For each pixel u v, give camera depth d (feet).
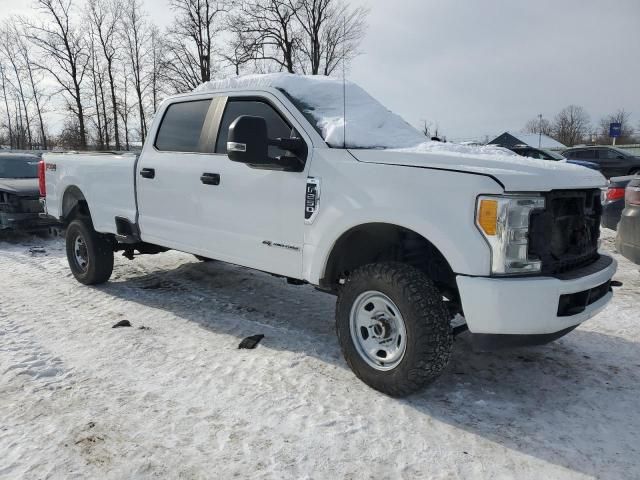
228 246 13.82
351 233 11.35
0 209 29.66
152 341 13.80
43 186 21.29
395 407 10.34
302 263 12.07
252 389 11.05
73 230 19.60
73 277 21.27
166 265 23.27
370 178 10.64
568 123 231.30
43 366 12.09
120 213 17.16
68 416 9.86
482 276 9.34
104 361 12.44
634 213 17.39
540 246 9.58
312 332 14.79
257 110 13.47
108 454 8.68
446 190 9.62
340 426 9.62
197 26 94.32
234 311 16.71
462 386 11.37
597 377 11.92
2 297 18.10
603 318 15.92
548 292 9.23
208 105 14.85
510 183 9.23
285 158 11.85
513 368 12.37
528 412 10.27
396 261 11.74
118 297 18.20
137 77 115.44
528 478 8.23
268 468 8.38
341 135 11.76
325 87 13.76
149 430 9.42
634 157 68.59
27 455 8.64
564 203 10.49
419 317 9.91
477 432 9.50
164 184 15.44
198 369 12.05
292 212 12.11
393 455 8.77
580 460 8.70
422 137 13.94
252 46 90.22
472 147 11.91
